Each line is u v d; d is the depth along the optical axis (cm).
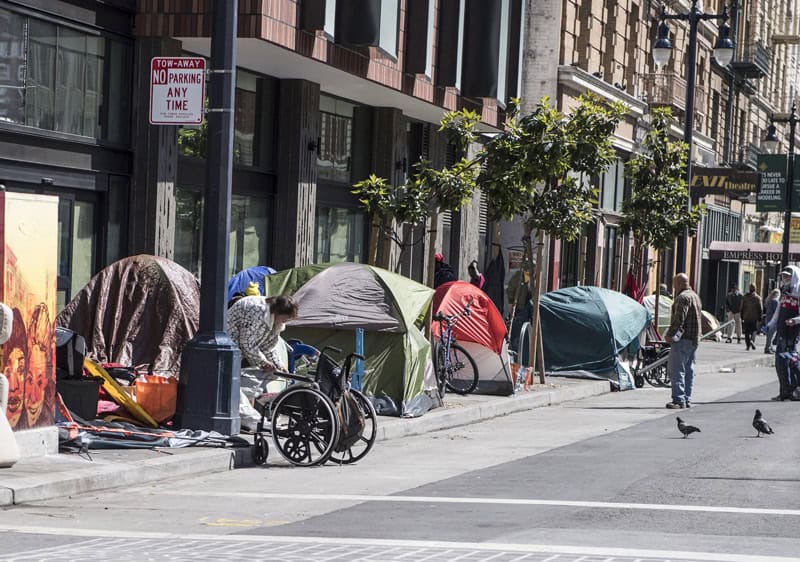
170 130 2223
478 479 1361
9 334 1244
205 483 1330
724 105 6875
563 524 1049
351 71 2491
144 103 2192
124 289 1784
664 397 2631
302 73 2533
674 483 1313
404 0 2748
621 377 2816
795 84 9231
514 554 896
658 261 3491
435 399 2059
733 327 5244
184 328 1770
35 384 1330
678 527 1035
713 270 6962
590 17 4434
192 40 2220
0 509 1122
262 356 1566
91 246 2123
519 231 4050
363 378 1927
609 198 4859
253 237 2566
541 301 2877
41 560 868
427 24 2770
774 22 8188
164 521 1075
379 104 2969
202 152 2369
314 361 1864
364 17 2409
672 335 2300
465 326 2341
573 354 2836
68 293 2062
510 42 3281
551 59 4109
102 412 1559
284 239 2612
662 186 3419
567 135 2317
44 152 1975
